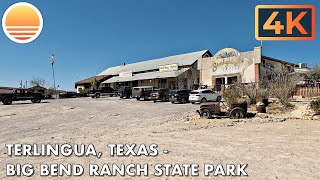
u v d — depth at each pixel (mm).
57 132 13297
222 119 15617
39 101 36375
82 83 69000
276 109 18938
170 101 30391
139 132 12500
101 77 64250
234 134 11484
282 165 7004
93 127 14562
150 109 22516
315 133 11289
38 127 15250
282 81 21562
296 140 10031
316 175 6207
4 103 33375
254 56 35156
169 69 46938
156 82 49625
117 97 43094
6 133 13414
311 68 38781
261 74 34844
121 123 15656
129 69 59969
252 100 21406
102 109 23625
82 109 24031
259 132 11812
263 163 7207
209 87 39781
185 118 16344
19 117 20406
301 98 28141
